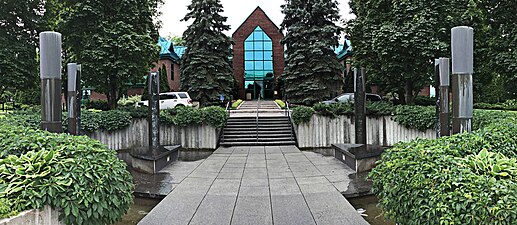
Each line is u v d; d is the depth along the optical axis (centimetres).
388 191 335
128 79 1346
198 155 1115
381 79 1483
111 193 349
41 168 329
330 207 537
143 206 593
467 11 1176
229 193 624
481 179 271
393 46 1216
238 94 3316
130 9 1327
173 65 2975
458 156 353
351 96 1911
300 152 1159
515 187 256
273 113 1889
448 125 780
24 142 392
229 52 2286
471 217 245
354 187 655
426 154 338
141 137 1340
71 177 324
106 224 349
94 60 1255
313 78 2011
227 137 1412
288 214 506
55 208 311
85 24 1294
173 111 1359
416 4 1201
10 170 329
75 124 802
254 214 506
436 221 264
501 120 750
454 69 573
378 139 1342
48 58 620
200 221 478
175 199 584
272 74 3356
